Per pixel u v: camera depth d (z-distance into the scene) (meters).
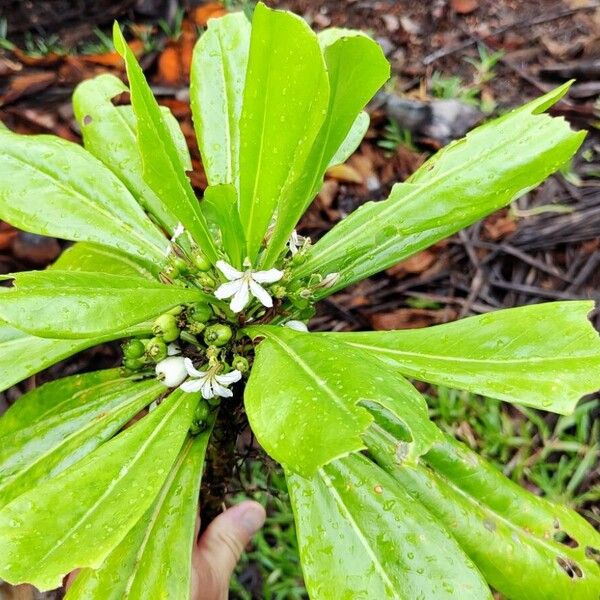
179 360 0.24
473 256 0.51
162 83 0.56
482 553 0.25
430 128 0.55
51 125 0.52
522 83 0.60
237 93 0.29
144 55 0.57
